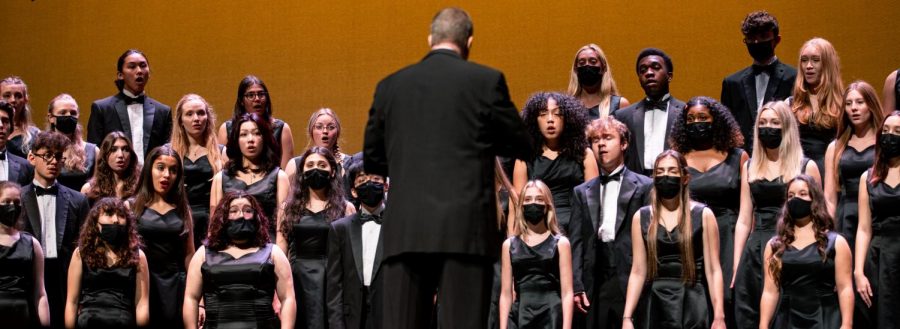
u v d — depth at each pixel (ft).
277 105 41.50
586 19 36.99
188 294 25.08
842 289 22.84
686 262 23.88
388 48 39.93
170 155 27.14
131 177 28.73
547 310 24.62
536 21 37.76
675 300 23.80
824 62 26.61
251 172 28.30
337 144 30.60
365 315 25.34
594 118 29.86
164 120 32.78
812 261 23.03
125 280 25.39
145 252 26.50
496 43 38.37
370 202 25.71
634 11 36.22
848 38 33.12
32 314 25.70
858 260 23.62
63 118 30.07
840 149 25.34
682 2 35.53
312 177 26.66
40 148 27.53
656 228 24.18
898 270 23.29
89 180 29.50
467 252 15.12
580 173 26.96
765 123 24.71
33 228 27.30
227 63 42.14
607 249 25.58
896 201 23.43
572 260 25.26
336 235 25.91
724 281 24.82
